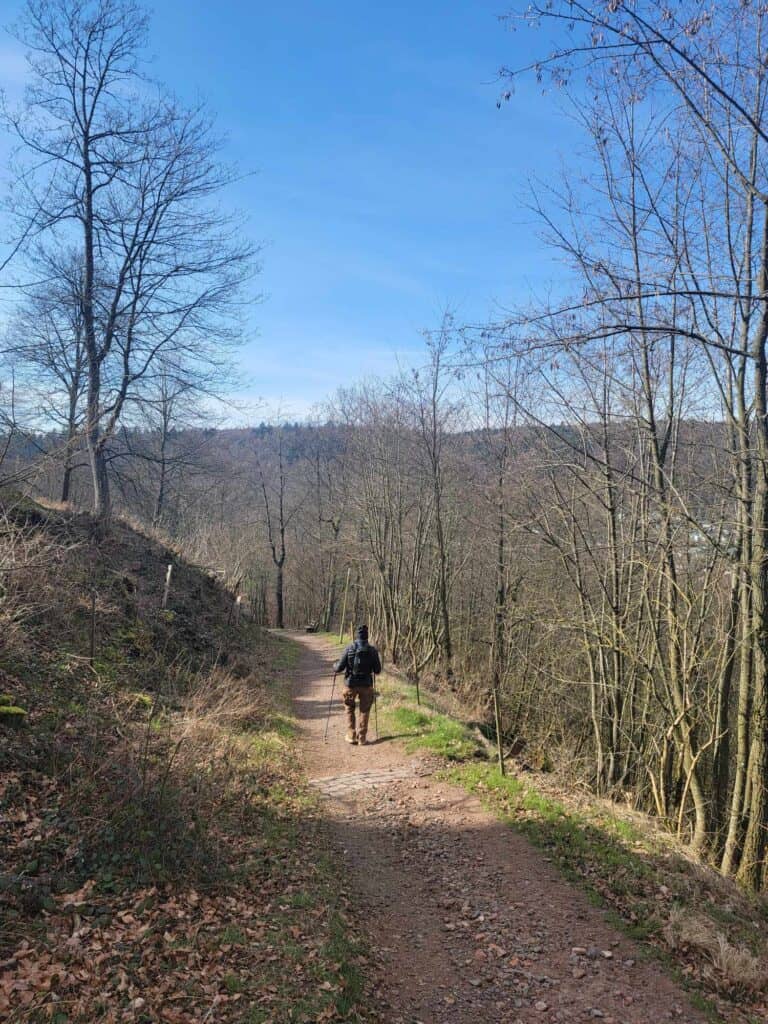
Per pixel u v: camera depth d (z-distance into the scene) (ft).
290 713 49.78
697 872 25.03
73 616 37.73
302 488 188.85
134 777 20.54
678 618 35.78
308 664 83.97
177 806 21.01
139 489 84.99
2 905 14.73
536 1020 15.19
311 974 15.16
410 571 103.55
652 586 41.52
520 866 23.20
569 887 21.72
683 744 33.37
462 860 23.81
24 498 47.52
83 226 64.90
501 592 60.54
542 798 28.84
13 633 29.53
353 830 26.89
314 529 177.47
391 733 41.96
